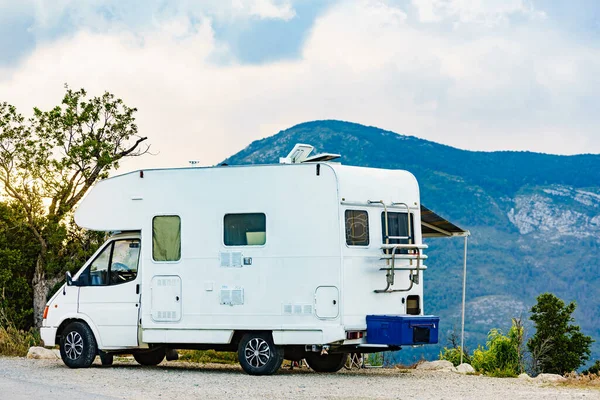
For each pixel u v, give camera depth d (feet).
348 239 44.39
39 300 110.32
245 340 45.57
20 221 113.09
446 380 43.75
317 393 37.55
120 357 61.41
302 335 44.19
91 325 48.98
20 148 112.57
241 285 45.52
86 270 49.67
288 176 45.16
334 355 49.75
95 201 49.11
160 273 47.19
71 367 49.29
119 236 49.44
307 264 44.32
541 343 90.38
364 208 45.27
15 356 61.36
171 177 47.57
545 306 95.50
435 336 44.70
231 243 46.01
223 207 46.26
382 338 43.73
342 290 43.62
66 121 116.57
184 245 46.83
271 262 45.01
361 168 46.11
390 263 45.52
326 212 44.21
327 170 44.45
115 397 35.53
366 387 40.01
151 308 47.21
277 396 36.45
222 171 46.55
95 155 117.08
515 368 56.13
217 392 37.76
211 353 59.52
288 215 44.93
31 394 36.47
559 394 37.47
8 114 114.01
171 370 48.98
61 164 112.88
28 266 114.42
